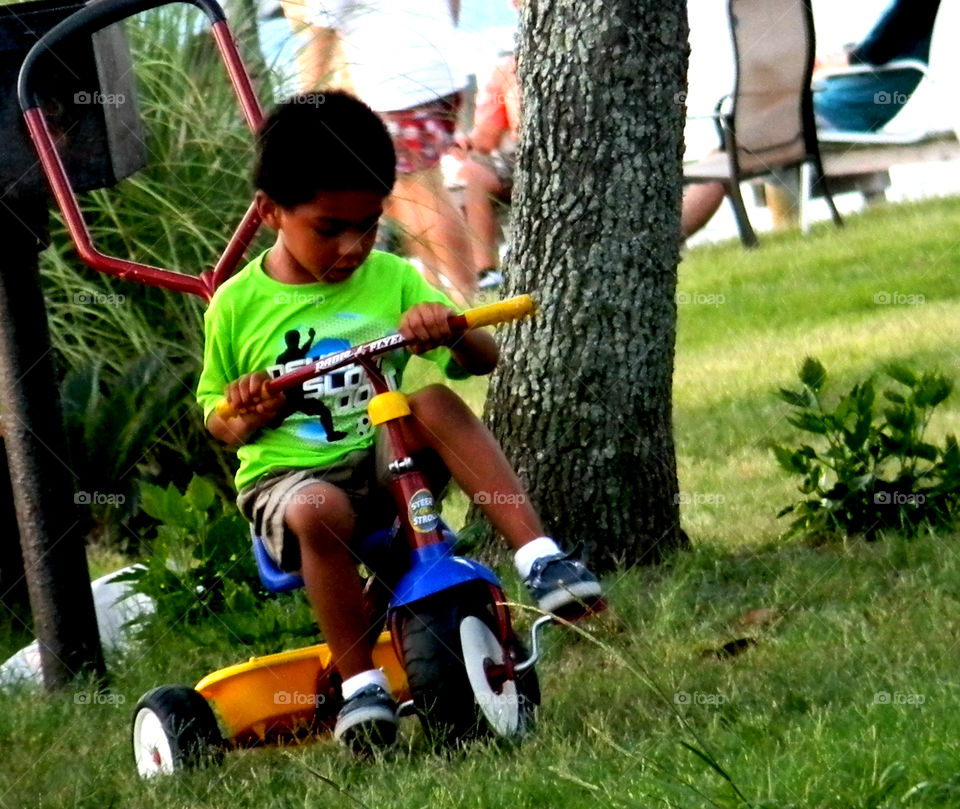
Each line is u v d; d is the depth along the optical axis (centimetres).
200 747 686
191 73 1385
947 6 1938
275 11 1455
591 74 917
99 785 687
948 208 1836
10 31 785
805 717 633
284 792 639
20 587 1088
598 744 623
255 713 690
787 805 513
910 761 543
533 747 630
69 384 1227
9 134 787
